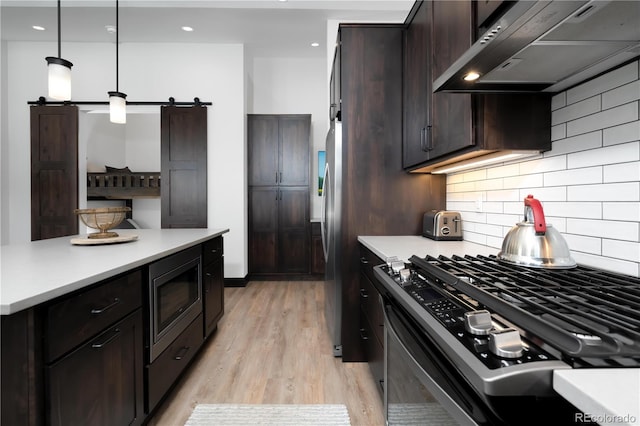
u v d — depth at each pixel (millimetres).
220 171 4336
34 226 4082
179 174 4266
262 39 4207
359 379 2064
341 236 2324
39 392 944
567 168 1285
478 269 1110
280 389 1948
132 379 1419
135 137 5531
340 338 2328
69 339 1043
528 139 1363
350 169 2314
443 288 982
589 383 450
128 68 4262
